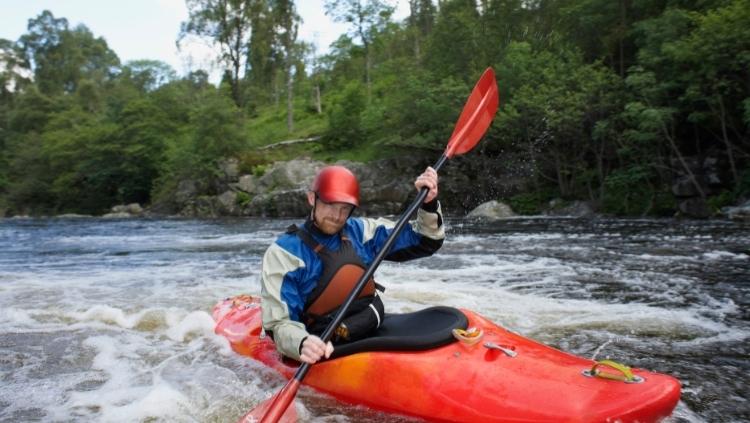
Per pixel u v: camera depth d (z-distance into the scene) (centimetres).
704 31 1496
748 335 401
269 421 241
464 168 2322
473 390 246
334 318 268
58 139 4172
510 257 827
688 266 698
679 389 229
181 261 923
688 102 1666
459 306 505
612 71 1914
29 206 4050
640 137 1631
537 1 2594
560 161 2109
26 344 425
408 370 263
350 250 291
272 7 4544
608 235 1123
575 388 233
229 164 2920
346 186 275
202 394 309
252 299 454
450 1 2628
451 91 2223
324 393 291
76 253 1099
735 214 1384
